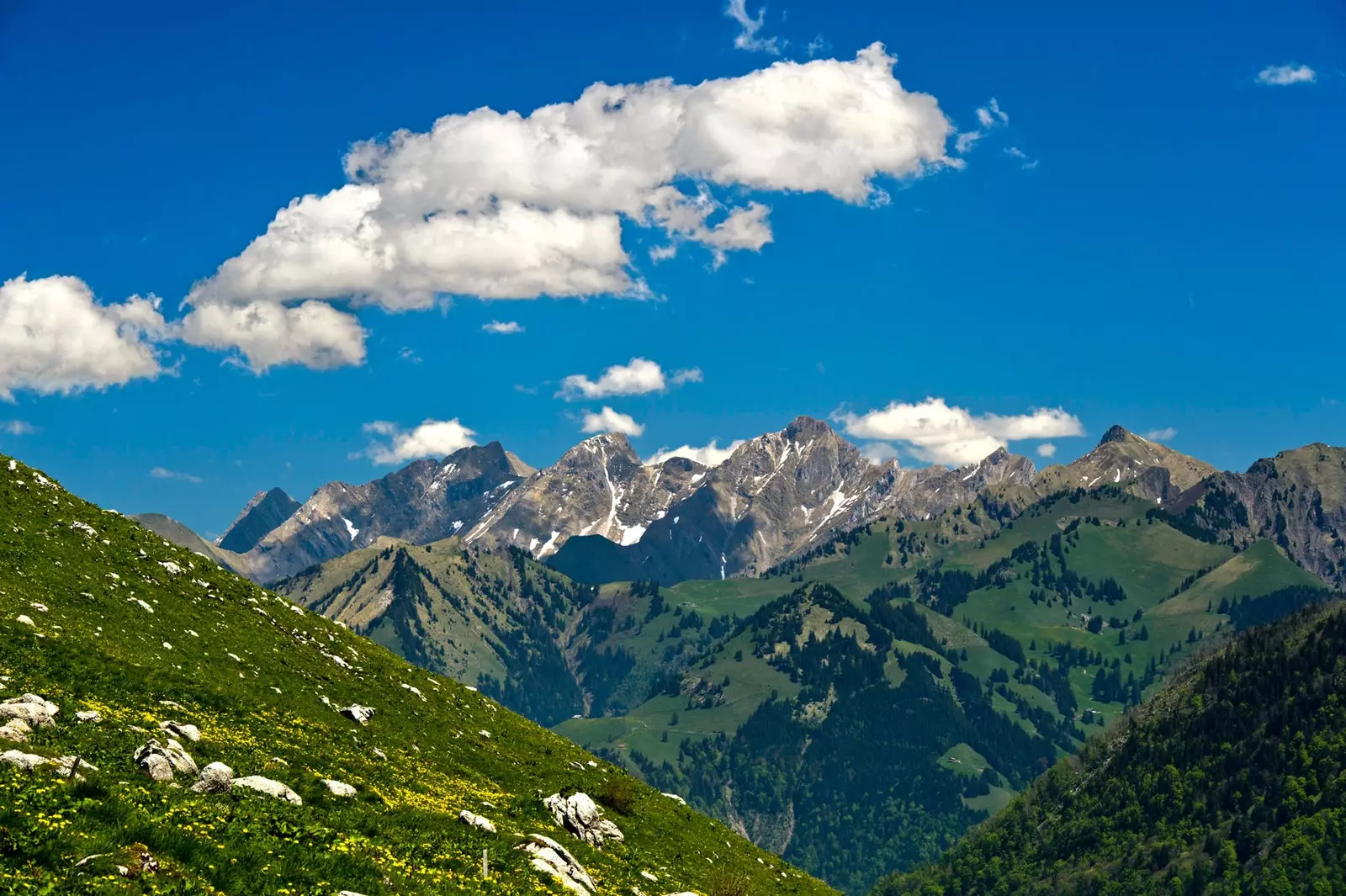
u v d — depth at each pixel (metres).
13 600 58.59
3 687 42.91
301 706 66.00
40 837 26.42
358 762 55.81
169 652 63.69
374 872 32.38
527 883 38.62
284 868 30.11
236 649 70.69
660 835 71.25
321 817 37.78
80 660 51.62
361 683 77.06
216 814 33.12
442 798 54.81
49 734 37.44
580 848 54.62
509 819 55.69
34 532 71.31
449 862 37.56
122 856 27.14
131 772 36.12
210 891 27.42
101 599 66.06
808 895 75.44
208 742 45.72
